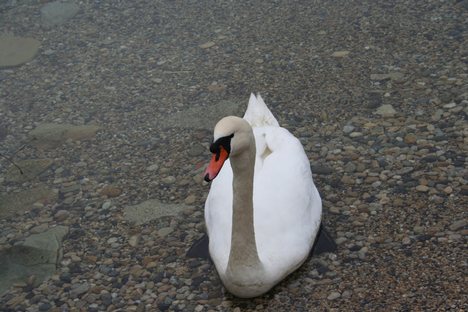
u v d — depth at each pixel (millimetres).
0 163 6820
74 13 9477
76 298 5078
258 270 4664
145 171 6449
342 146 6348
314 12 8883
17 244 5707
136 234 5676
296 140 5582
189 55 8297
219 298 4902
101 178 6434
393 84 7203
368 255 5094
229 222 4961
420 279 4805
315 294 4812
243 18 8961
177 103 7430
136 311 4875
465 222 5254
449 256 4965
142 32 8906
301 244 4926
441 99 6812
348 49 7965
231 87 7586
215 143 4246
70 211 6051
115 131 7098
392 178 5836
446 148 6094
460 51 7586
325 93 7227
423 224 5305
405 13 8531
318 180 5953
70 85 7977
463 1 8531
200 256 5336
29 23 9312
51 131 7188
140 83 7875
